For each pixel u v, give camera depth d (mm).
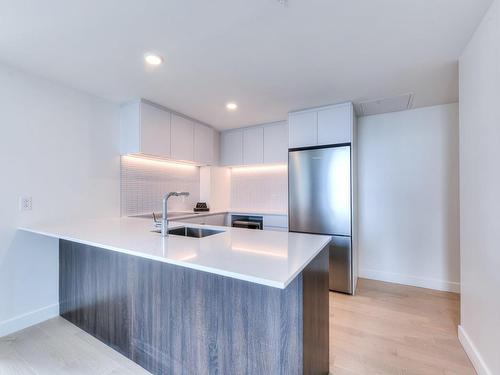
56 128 2426
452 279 2955
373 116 3389
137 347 1737
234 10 1476
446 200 3002
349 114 2889
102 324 1977
